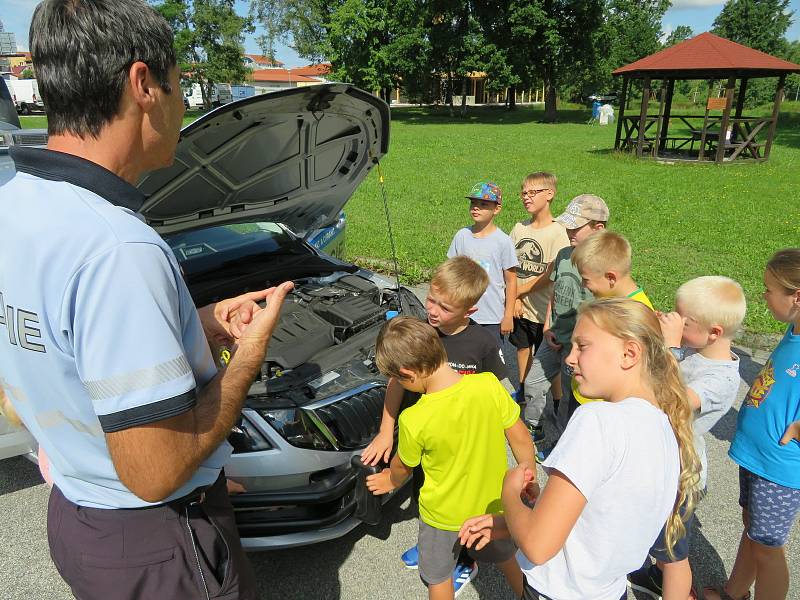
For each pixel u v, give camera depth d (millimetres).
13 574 2566
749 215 10109
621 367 1507
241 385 1314
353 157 3652
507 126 33156
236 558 1448
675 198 11734
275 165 3252
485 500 2119
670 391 1586
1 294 1136
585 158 18469
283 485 2387
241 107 2553
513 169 15961
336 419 2529
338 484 2439
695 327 2125
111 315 1053
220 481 1472
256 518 2354
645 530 1500
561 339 3172
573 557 1531
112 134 1171
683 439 1617
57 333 1101
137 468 1100
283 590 2520
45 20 1102
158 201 2971
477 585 2596
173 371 1104
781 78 16891
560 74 35938
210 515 1384
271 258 3871
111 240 1074
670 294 6117
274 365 2795
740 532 2885
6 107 4809
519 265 3996
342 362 2891
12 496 3068
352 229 8977
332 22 37219
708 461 3471
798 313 2008
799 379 1965
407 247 7863
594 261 2588
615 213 10219
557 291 3225
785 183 13609
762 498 2084
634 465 1432
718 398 2107
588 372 1530
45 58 1111
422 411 2023
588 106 54625
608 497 1438
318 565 2662
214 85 50031
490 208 3660
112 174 1171
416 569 2635
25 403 1226
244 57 51812
